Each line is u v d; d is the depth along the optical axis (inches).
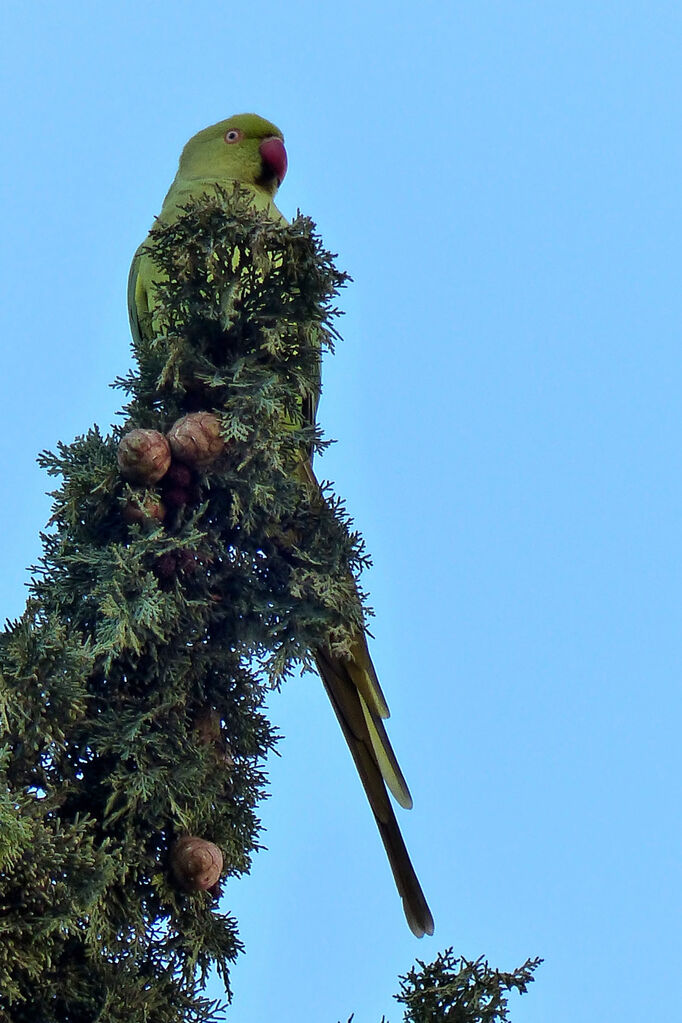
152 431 236.1
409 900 295.7
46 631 209.2
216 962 227.1
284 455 252.4
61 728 210.8
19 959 195.3
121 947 216.2
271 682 239.8
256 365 252.1
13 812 194.4
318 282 251.4
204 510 239.1
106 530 239.3
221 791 235.0
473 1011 209.9
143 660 232.7
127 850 216.7
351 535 251.9
